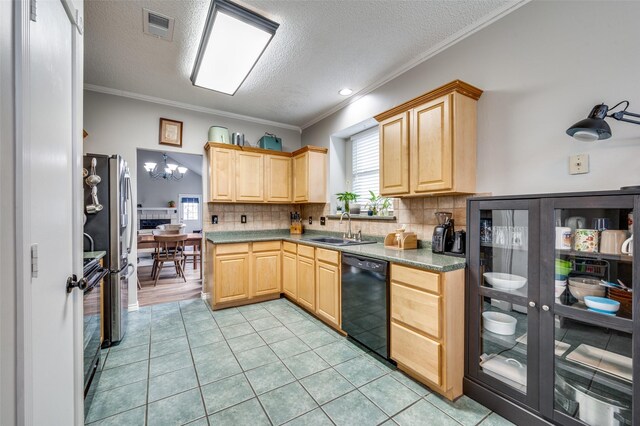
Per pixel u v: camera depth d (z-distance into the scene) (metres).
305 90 3.12
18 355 0.67
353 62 2.55
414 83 2.54
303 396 1.70
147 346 2.32
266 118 4.03
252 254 3.36
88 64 2.58
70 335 1.09
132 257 3.17
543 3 1.72
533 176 1.75
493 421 1.50
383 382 1.83
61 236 1.00
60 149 0.99
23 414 0.68
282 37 2.19
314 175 3.71
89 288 1.30
